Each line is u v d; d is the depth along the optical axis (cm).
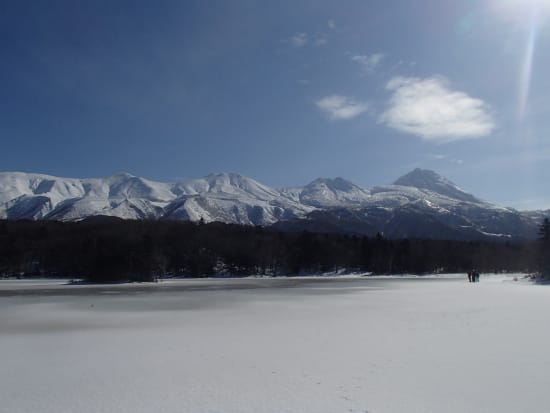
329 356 1761
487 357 1706
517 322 2564
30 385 1418
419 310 3281
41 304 4147
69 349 1961
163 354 1836
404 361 1662
